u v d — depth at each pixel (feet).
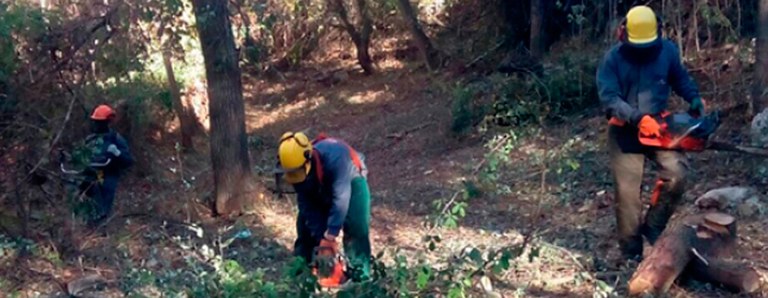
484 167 37.27
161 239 28.60
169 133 47.06
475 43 64.39
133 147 39.55
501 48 62.39
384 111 59.41
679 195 21.26
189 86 49.62
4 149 27.48
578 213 29.55
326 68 72.90
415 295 17.11
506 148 33.78
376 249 27.37
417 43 64.85
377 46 74.02
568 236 26.78
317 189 20.99
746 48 39.58
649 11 20.95
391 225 31.09
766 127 30.09
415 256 24.23
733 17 44.21
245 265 26.16
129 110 39.68
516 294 20.43
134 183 38.55
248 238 29.43
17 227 26.71
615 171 21.63
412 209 33.71
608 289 19.75
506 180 34.55
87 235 28.19
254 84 71.72
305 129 58.44
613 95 20.80
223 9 32.99
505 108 44.06
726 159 30.71
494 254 18.01
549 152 34.58
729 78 38.91
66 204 27.91
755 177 29.01
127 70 33.71
